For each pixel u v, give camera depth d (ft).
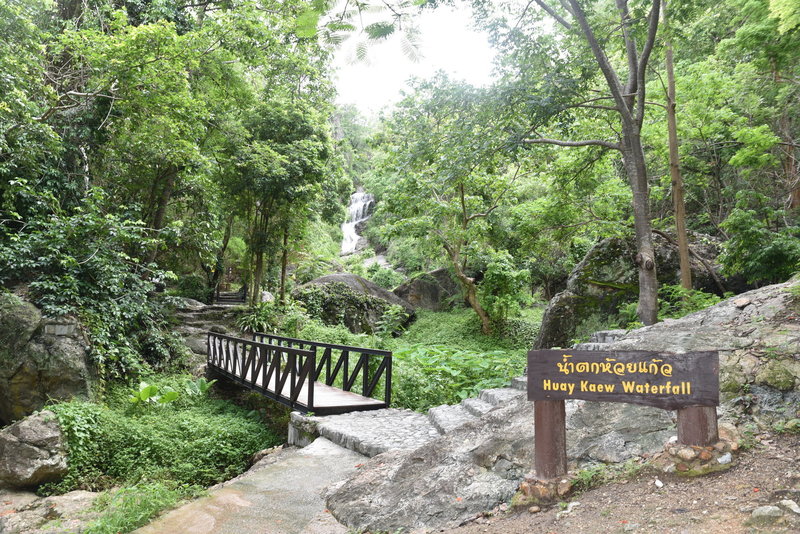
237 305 54.44
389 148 45.85
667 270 37.32
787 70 34.73
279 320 54.34
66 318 31.63
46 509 20.18
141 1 41.65
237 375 34.04
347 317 62.59
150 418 29.32
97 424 26.48
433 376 28.81
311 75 47.98
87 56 33.27
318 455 18.80
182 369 42.01
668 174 43.83
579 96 30.30
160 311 44.55
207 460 26.16
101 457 25.41
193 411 32.83
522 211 49.47
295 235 58.75
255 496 15.01
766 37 29.53
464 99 30.25
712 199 48.91
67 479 23.73
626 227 39.75
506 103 29.73
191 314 51.11
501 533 9.84
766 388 11.85
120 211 43.11
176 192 48.08
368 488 13.93
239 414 33.42
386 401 25.46
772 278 28.02
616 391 10.60
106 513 16.06
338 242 116.47
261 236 54.85
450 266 64.80
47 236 34.35
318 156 55.01
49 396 29.86
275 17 36.52
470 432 14.71
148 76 34.78
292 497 14.85
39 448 23.84
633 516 9.08
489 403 22.41
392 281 86.28
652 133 40.45
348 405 24.45
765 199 31.96
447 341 57.77
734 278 36.27
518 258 62.18
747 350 13.10
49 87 32.81
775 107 37.47
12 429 24.11
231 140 49.19
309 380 23.90
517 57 29.78
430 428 20.70
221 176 50.60
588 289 38.40
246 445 27.89
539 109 28.71
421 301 72.02
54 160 37.60
